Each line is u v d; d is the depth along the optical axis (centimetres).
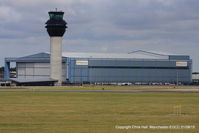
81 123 7212
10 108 9994
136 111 9381
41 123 7206
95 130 6481
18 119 7762
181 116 8400
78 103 11606
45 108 10000
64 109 9769
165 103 11750
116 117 8144
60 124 7094
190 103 11781
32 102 11962
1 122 7331
